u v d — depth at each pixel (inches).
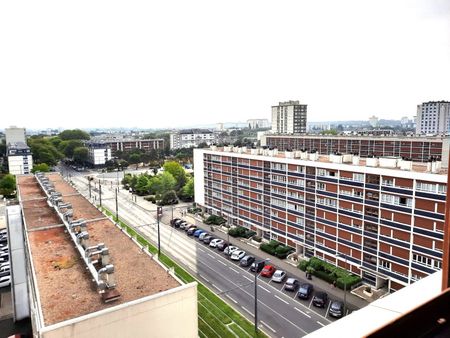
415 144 3462.1
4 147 6501.0
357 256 1784.0
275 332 1359.5
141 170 6604.3
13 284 1536.7
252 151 2659.9
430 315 196.2
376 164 1723.7
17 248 1567.4
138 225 2854.3
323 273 1847.9
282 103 7583.7
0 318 1563.7
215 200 3034.0
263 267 1980.8
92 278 942.4
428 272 1473.9
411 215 1515.7
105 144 7337.6
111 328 750.5
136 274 962.1
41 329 681.6
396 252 1593.3
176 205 3592.5
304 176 2062.0
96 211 1685.5
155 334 809.5
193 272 1930.4
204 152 3122.5
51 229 1369.3
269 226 2407.7
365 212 1716.3
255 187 2507.4
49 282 919.0
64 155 7347.4
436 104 6274.6
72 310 778.8
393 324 181.3
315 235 2030.0
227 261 2106.3
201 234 2507.4
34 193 2224.4
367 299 1631.4
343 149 4256.9
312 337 254.7
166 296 816.3
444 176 1384.1
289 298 1646.2
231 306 1557.6
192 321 861.8
